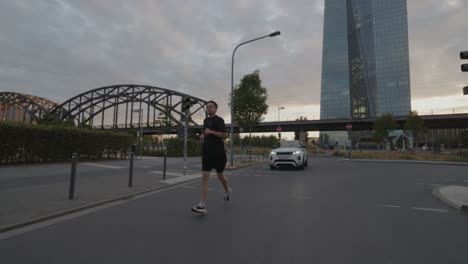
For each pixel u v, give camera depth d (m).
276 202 6.29
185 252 3.30
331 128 85.88
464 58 6.32
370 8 92.31
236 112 21.62
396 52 87.06
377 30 90.31
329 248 3.49
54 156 15.37
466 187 8.35
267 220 4.76
